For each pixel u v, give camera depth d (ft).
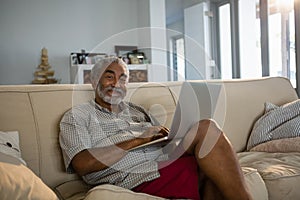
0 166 3.29
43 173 4.87
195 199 4.22
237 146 6.82
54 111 5.17
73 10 17.85
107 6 18.57
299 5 9.56
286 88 8.02
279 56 11.97
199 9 16.66
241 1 15.48
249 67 15.23
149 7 17.72
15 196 3.13
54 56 17.51
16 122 4.83
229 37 16.26
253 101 7.31
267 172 4.91
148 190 4.24
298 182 4.93
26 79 17.01
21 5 16.80
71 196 4.46
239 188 4.17
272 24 12.17
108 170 4.51
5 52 16.60
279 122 6.60
